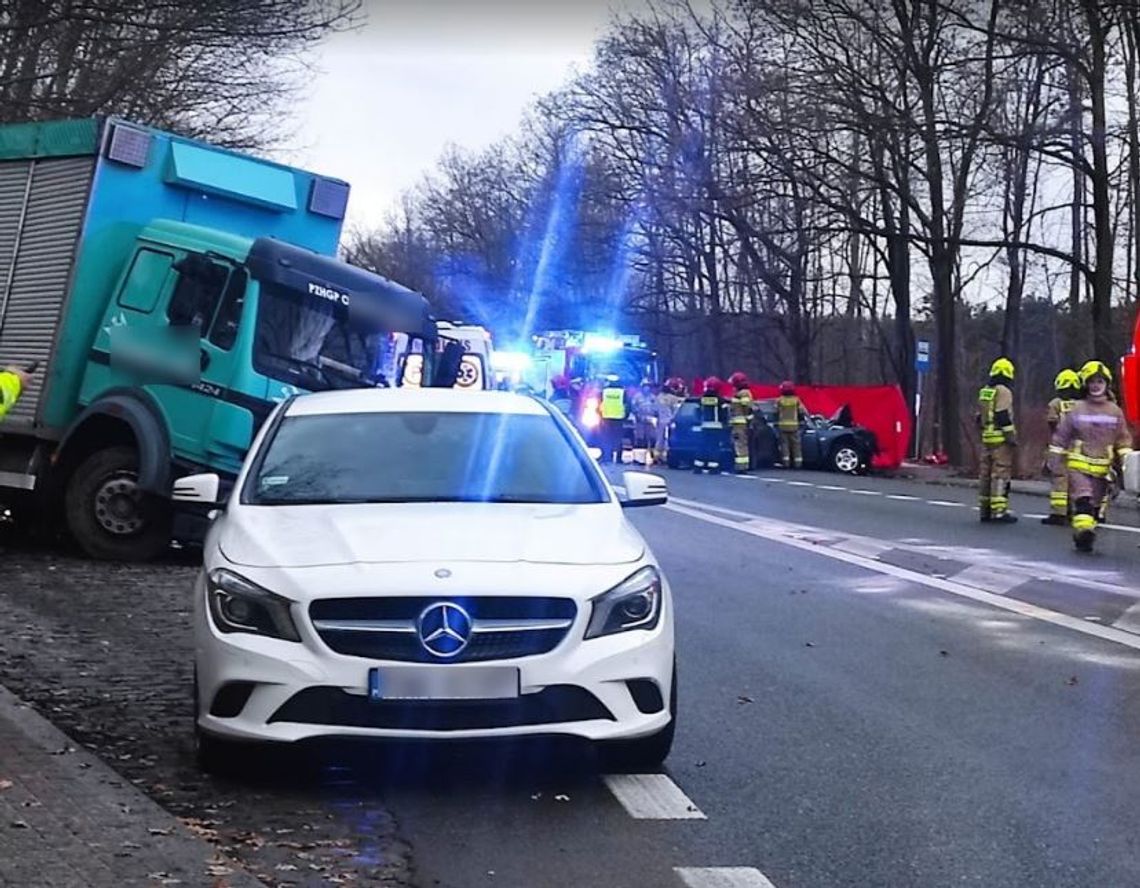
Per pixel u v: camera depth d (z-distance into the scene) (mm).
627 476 7855
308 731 5824
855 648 9742
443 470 7258
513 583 5953
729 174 38438
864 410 35250
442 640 5836
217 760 6238
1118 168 33625
